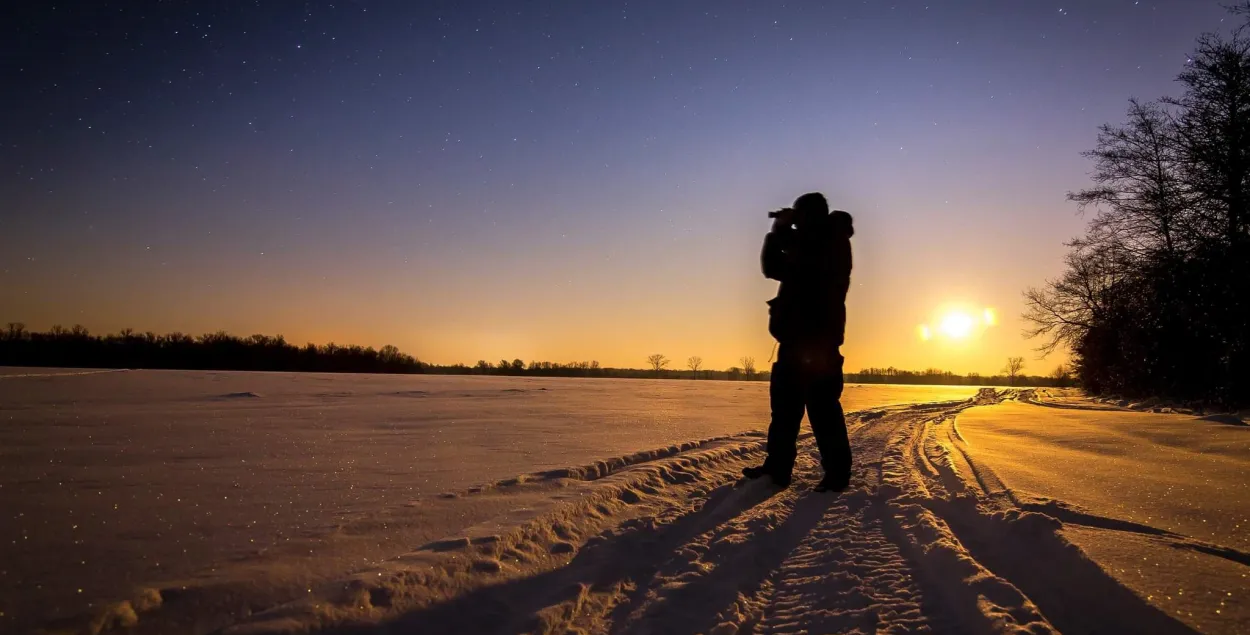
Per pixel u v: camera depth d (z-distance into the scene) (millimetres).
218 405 10773
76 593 2270
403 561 2635
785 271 4945
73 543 2867
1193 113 16703
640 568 2977
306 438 6770
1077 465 5023
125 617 2096
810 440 7797
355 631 2090
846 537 3420
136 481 4305
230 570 2545
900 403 17703
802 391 4879
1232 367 14719
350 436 7027
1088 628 2133
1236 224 15945
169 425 7648
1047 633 1983
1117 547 2629
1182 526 2992
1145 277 17938
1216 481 4262
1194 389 16250
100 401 11000
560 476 4668
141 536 3004
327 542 2969
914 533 3322
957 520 3523
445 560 2666
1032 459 5410
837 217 4934
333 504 3715
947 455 5859
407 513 3510
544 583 2682
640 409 12562
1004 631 2025
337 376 28562
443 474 4727
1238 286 14680
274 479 4465
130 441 6219
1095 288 23203
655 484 4719
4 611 2100
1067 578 2500
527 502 3805
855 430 9195
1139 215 18812
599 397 16938
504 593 2520
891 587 2652
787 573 2938
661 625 2348
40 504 3590
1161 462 5215
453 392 16922
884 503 4148
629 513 3902
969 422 10195
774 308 5023
